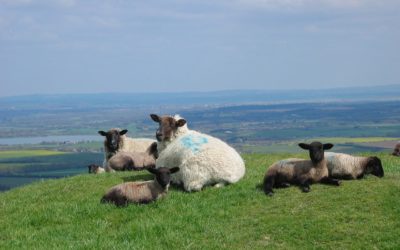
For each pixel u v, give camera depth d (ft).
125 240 43.32
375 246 40.42
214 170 59.00
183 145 60.90
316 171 55.21
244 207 50.83
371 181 55.93
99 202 54.44
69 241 43.80
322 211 47.62
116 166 79.56
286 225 45.09
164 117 70.38
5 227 49.55
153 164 81.20
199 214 49.16
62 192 63.67
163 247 42.14
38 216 51.37
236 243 42.63
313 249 40.65
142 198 53.11
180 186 60.90
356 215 45.73
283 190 54.65
